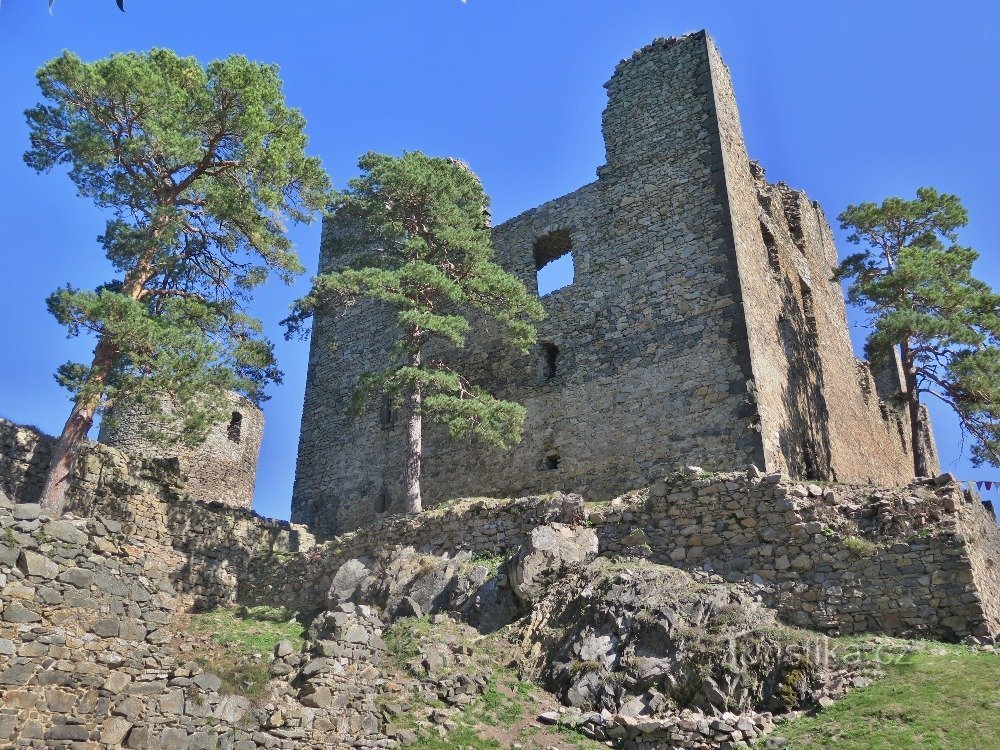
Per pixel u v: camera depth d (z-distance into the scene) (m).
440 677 14.67
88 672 10.52
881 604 15.18
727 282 22.92
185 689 11.36
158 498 21.33
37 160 20.70
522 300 23.42
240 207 21.23
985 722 11.56
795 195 30.88
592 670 14.59
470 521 20.25
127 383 18.92
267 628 18.42
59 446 18.12
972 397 25.45
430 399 22.22
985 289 27.05
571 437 23.92
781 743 12.20
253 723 11.77
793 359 25.20
